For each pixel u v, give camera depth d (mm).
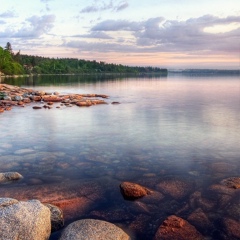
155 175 8086
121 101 28938
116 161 9328
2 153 10148
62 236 4699
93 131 13914
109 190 7082
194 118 18016
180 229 5391
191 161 9336
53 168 8625
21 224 4500
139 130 14203
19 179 7688
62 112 20312
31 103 25594
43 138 12422
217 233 5293
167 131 13938
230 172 8305
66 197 6652
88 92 40438
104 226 4957
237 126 15180
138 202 6473
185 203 6402
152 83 73312
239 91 44375
